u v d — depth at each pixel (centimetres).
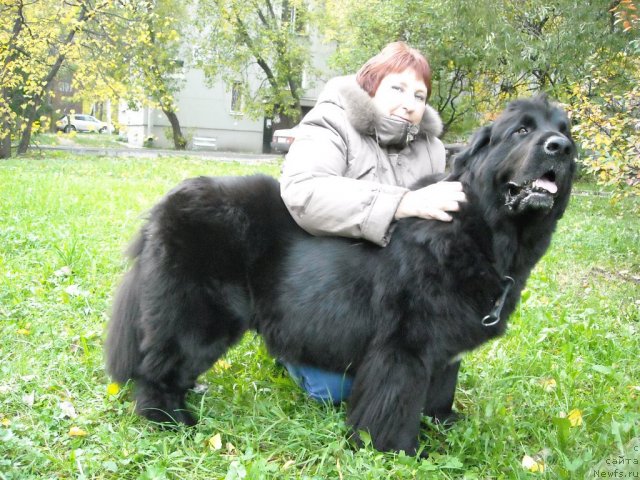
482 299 276
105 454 264
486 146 286
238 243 297
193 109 3161
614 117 704
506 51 1351
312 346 296
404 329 276
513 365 386
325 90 329
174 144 3025
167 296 291
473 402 347
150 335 295
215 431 294
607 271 671
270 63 3058
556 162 256
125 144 3306
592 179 1681
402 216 281
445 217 271
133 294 307
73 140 3166
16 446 256
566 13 1281
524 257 286
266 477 254
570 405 337
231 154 2541
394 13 1784
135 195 959
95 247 581
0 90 1714
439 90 1811
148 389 301
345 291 287
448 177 298
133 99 1964
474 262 272
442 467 271
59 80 2455
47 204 798
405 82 318
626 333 448
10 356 355
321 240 297
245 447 281
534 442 309
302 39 2759
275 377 361
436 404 323
